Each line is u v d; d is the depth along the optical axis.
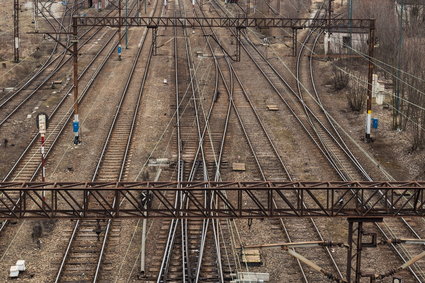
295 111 39.88
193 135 34.44
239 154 31.84
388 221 24.47
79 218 16.47
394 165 30.86
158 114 38.34
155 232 23.19
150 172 29.06
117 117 37.34
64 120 36.72
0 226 23.06
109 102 40.81
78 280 19.73
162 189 16.19
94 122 36.62
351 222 16.55
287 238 22.83
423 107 33.25
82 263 20.83
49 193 26.20
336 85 45.06
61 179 28.09
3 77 46.09
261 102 41.81
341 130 36.25
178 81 46.62
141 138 34.03
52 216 16.47
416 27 45.84
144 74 48.09
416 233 23.20
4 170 28.78
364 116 38.56
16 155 30.94
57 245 22.09
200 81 46.72
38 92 42.88
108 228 22.92
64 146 32.56
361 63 51.91
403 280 20.11
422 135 32.16
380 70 48.53
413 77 34.47
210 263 20.77
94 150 31.94
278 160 31.03
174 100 41.41
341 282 16.61
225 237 22.81
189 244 22.06
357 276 16.69
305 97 43.16
